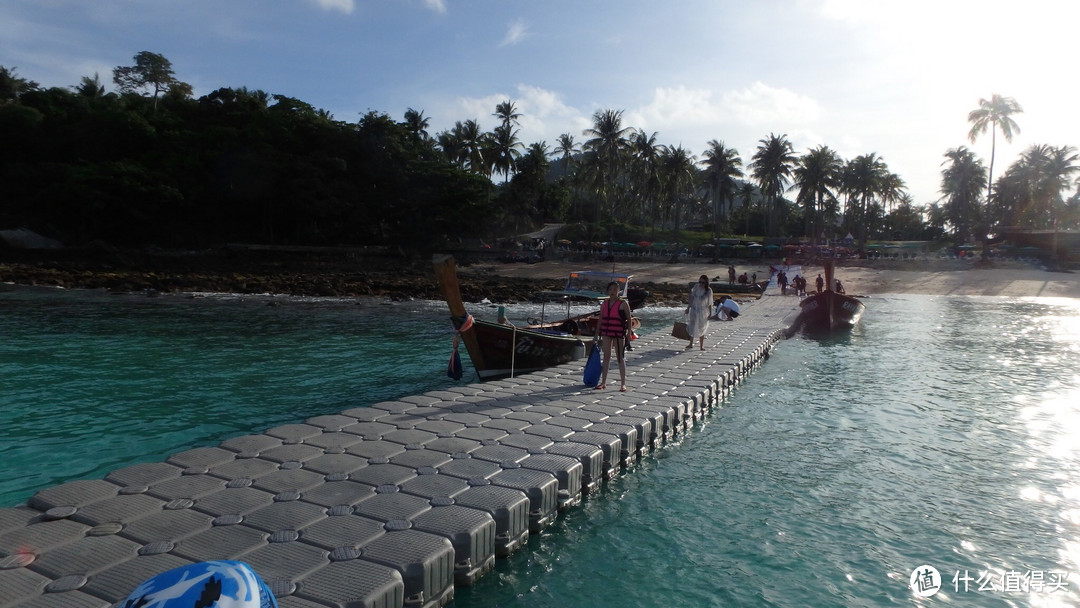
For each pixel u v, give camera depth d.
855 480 8.07
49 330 21.34
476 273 52.28
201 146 65.31
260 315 27.89
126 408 11.53
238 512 5.41
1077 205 91.19
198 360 16.61
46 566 4.41
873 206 103.25
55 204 58.84
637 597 5.25
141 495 5.75
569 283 18.39
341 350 18.77
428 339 21.27
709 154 75.31
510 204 80.88
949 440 9.91
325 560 4.60
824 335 24.44
